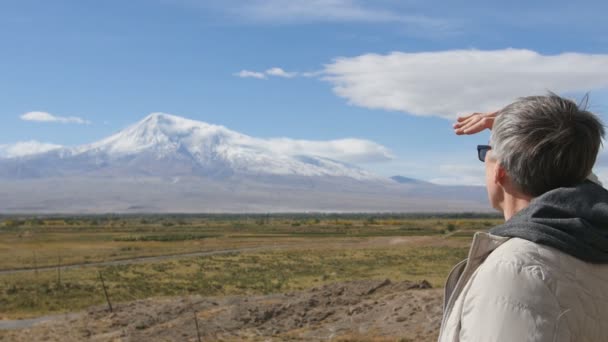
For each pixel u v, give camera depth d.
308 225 192.88
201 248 104.50
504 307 2.13
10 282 61.25
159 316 37.28
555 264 2.22
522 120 2.52
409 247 101.25
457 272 2.54
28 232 149.38
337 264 74.25
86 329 36.03
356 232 146.88
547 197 2.40
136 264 79.19
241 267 73.44
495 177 2.67
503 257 2.26
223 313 35.31
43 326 38.12
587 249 2.25
